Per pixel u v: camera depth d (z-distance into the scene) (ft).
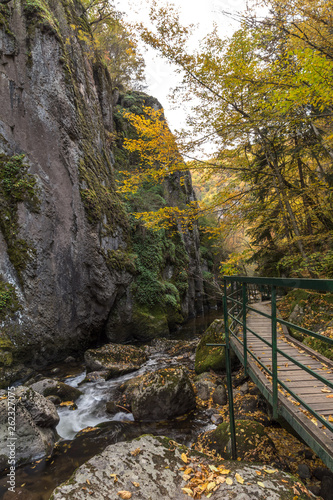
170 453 10.30
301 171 31.07
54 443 16.51
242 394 20.54
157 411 18.95
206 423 18.20
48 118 33.50
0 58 30.60
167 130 23.12
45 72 33.55
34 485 12.92
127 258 43.37
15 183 30.45
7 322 27.53
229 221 26.86
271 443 13.82
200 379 24.09
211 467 9.38
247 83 19.80
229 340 15.02
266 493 8.06
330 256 23.00
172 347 37.50
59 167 34.12
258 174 28.09
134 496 8.20
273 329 8.12
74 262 34.81
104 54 59.57
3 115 30.66
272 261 43.24
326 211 27.25
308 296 23.82
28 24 33.09
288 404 8.05
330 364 12.32
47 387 22.12
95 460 9.67
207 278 79.10
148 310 45.62
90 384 25.58
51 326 31.48
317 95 16.52
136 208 52.31
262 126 23.47
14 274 29.27
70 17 41.73
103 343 40.19
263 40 20.15
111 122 58.39
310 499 8.05
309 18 18.40
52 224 32.68
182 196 68.85
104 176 43.65
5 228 29.37
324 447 6.10
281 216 29.63
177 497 8.18
